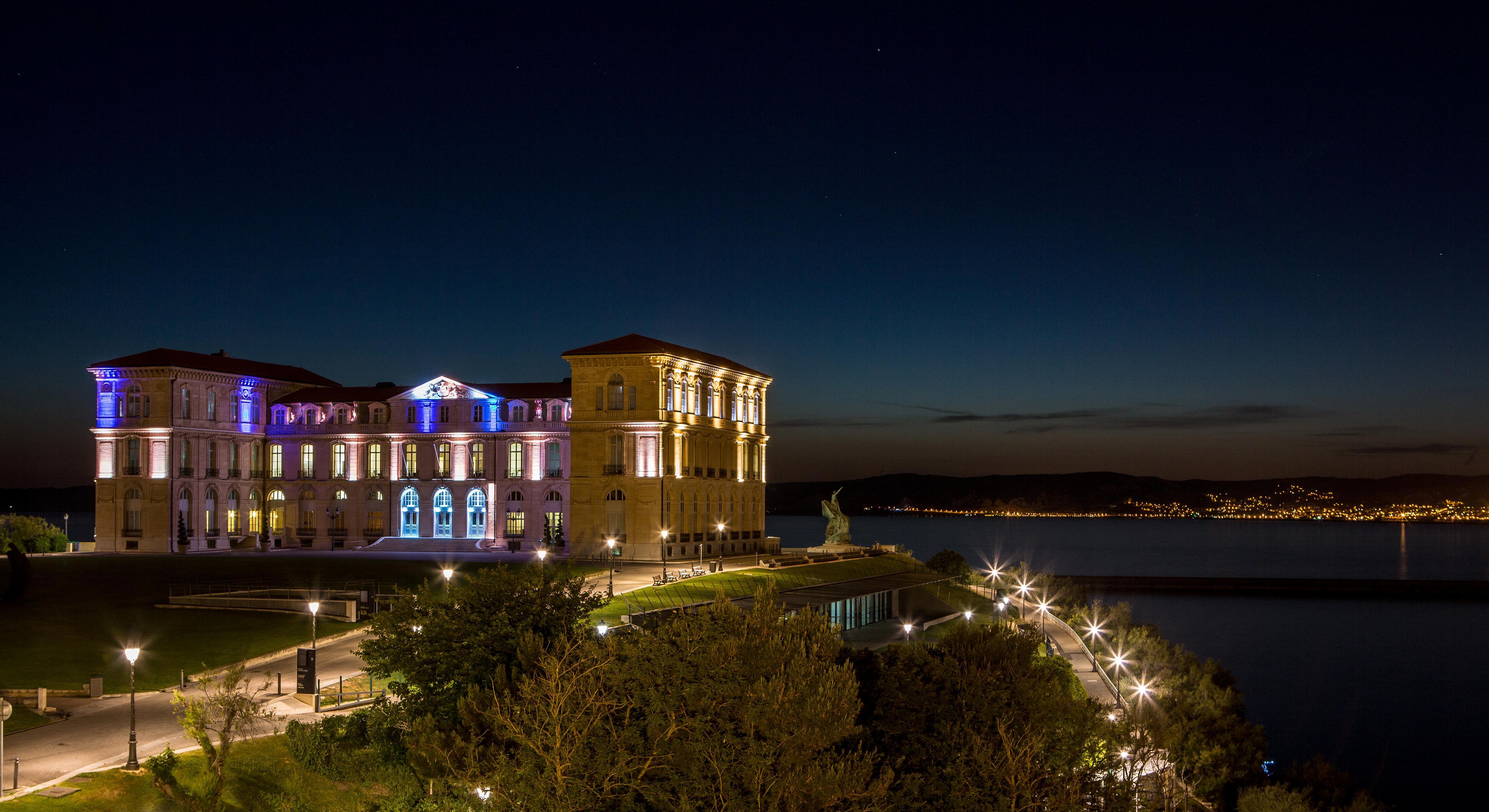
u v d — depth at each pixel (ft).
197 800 153.99
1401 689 486.38
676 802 143.23
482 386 515.50
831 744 144.25
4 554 448.24
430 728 162.50
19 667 225.76
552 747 145.89
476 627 186.29
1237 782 270.05
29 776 157.38
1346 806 271.90
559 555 453.58
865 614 373.61
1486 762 378.32
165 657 237.66
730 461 496.64
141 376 493.77
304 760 175.11
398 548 500.33
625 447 438.81
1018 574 555.28
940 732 165.89
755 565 421.59
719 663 152.56
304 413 531.91
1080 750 164.96
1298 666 532.32
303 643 256.93
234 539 519.60
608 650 161.07
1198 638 605.73
